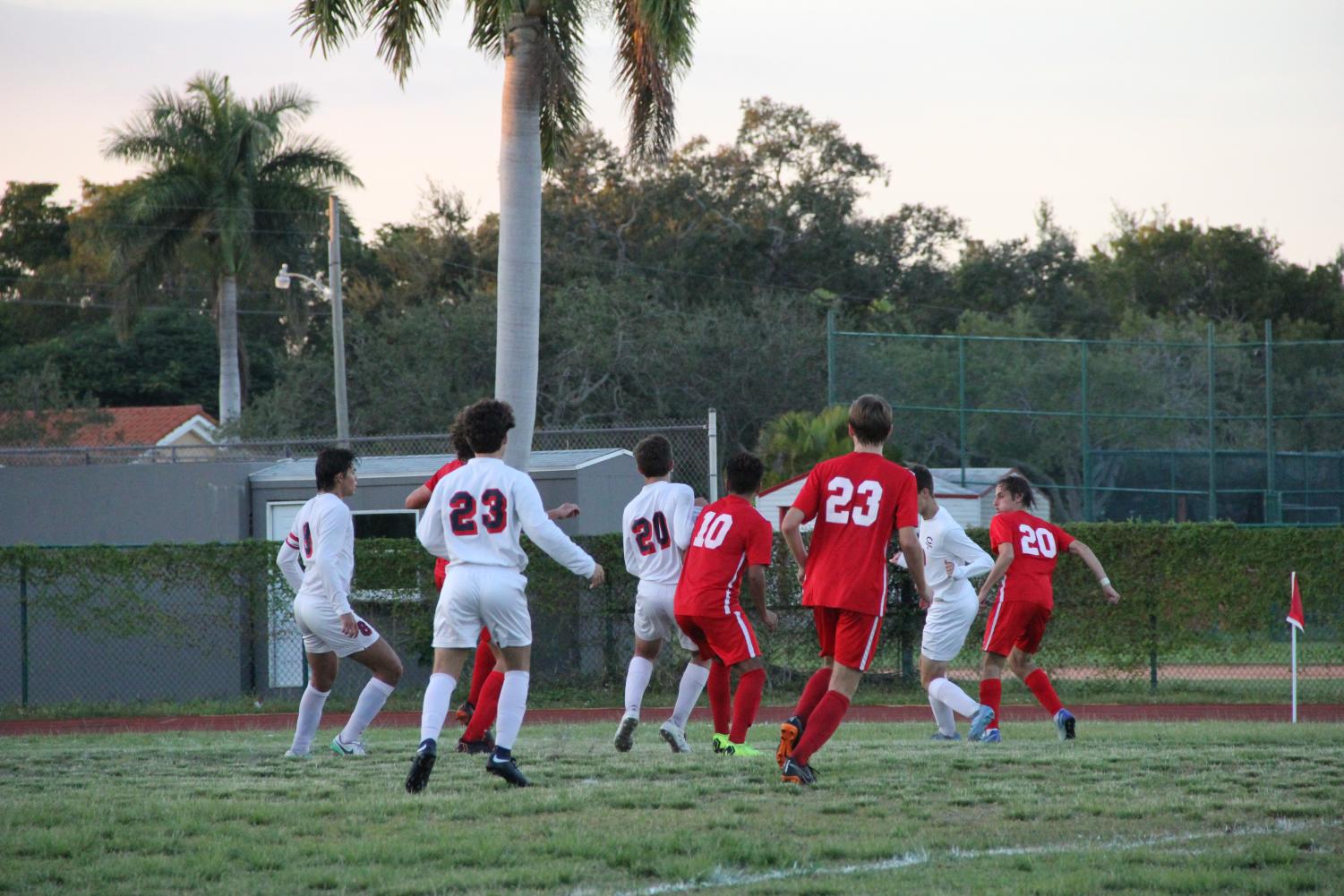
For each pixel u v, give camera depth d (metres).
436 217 138.00
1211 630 48.75
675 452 75.44
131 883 13.66
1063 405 88.88
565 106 52.97
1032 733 31.52
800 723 19.80
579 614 48.47
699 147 141.62
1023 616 28.73
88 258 165.88
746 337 114.62
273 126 112.38
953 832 16.11
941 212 155.00
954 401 85.62
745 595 49.09
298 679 48.84
